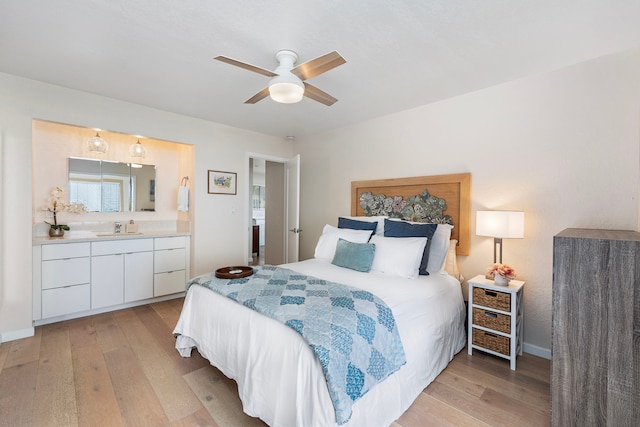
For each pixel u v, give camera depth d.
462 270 2.83
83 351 2.37
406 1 1.52
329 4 1.55
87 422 1.60
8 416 1.63
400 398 1.66
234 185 4.14
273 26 1.75
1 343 2.48
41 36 1.88
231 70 2.35
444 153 2.96
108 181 3.61
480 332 2.35
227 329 1.82
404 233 2.82
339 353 1.33
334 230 3.28
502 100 2.56
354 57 2.11
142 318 3.08
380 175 3.55
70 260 2.94
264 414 1.47
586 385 1.44
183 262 3.79
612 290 1.39
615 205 2.05
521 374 2.11
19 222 2.58
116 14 1.65
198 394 1.85
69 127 3.33
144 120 3.26
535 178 2.39
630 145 2.00
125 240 3.30
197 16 1.66
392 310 1.80
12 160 2.54
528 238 2.43
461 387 1.96
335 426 1.25
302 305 1.70
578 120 2.19
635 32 1.79
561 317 1.51
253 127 4.10
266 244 5.58
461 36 1.84
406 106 3.15
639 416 1.32
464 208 2.79
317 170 4.41
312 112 3.39
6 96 2.50
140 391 1.87
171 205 4.15
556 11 1.59
